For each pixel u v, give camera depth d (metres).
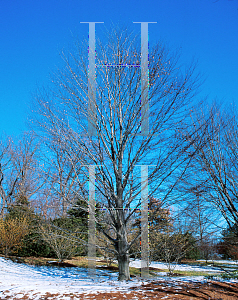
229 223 10.93
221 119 11.67
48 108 10.70
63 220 15.97
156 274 14.03
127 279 10.56
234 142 11.51
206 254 20.83
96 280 10.91
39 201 14.09
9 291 8.77
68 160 10.55
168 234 13.56
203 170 10.93
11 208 17.50
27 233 16.08
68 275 12.42
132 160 10.41
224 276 11.69
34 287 9.24
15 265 14.12
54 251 16.61
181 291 8.54
